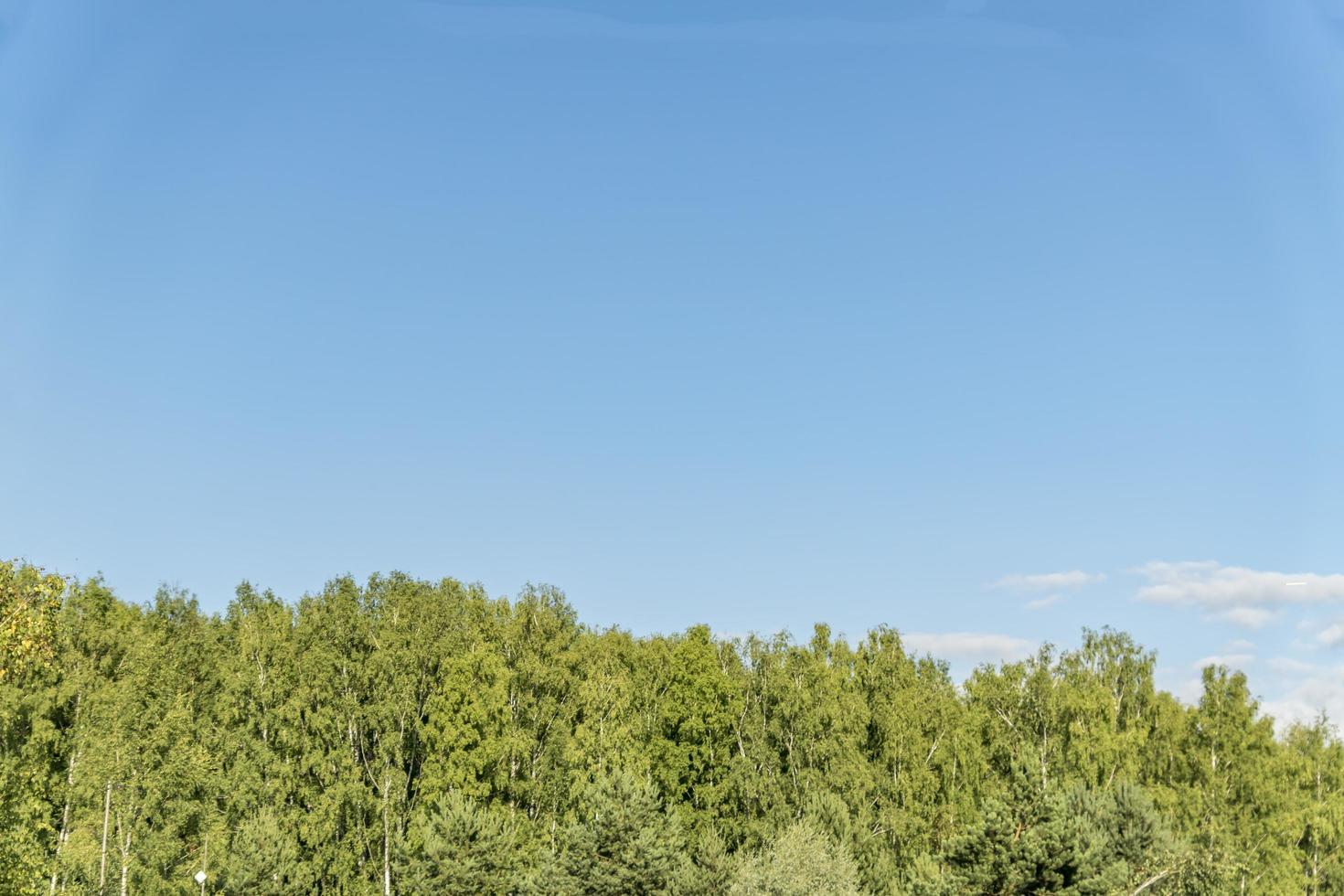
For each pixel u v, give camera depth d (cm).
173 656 7206
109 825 5625
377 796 6362
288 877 5816
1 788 4550
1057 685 6644
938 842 6209
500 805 6175
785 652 6938
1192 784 6262
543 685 6575
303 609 7062
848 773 6344
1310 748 7044
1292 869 5959
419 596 7662
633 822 5644
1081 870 5041
